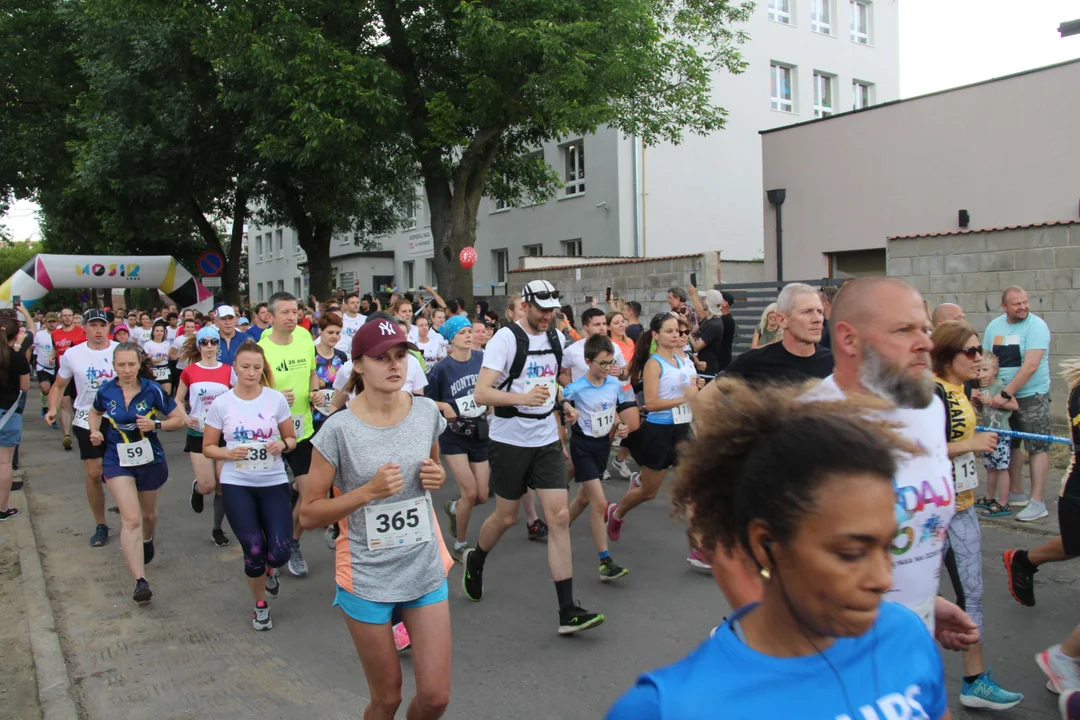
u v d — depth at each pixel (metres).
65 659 4.60
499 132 17.44
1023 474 7.84
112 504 8.38
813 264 16.53
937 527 2.26
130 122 22.67
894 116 15.00
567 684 4.11
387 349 3.16
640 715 1.22
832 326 2.42
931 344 2.27
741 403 1.30
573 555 6.24
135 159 22.25
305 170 21.92
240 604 5.45
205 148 22.84
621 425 5.57
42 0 28.17
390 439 3.23
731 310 13.66
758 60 25.78
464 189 17.98
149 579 6.01
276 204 24.06
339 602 3.16
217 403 4.99
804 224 16.62
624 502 6.11
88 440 6.80
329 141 15.05
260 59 14.99
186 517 7.85
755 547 1.21
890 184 15.16
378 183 22.64
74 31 27.11
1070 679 3.13
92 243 32.22
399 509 3.15
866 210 15.55
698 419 1.35
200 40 16.70
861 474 1.13
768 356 3.83
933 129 14.45
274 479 5.07
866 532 1.12
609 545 6.44
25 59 28.34
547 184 22.69
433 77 17.53
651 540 6.53
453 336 6.25
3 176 30.22
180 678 4.34
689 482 1.33
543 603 5.24
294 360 6.18
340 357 7.64
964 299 10.12
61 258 22.67
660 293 15.16
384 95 15.19
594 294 16.58
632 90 16.80
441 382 6.19
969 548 3.62
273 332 6.19
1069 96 12.70
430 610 3.17
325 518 3.04
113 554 6.64
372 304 12.71
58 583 5.94
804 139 16.48
